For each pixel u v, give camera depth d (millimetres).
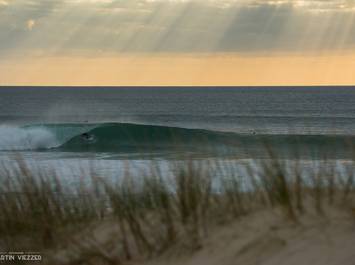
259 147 31109
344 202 21047
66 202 26984
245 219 21531
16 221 25375
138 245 21875
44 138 121562
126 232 23078
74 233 24391
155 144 106438
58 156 91000
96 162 68625
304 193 22438
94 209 26406
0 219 25656
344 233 18891
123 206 24547
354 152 25938
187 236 21438
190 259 20328
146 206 24516
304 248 18688
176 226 22297
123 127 115000
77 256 22312
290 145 30438
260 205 22344
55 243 24016
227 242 20453
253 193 23469
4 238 24844
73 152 103250
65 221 25328
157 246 21594
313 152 29406
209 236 21125
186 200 22922
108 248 22312
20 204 26344
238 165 28344
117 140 115438
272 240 19672
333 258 17750
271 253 19109
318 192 21781
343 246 18156
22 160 35594
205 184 24812
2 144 119688
